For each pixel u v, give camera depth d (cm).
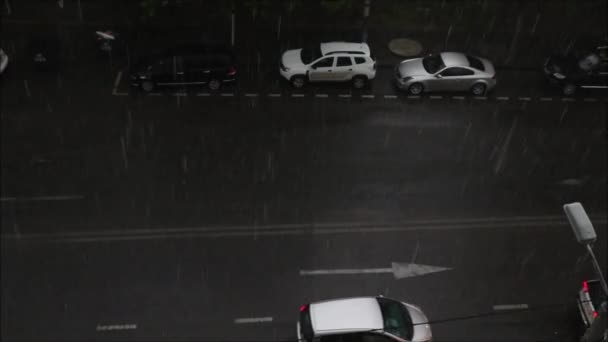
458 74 2414
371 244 1870
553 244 1897
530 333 1648
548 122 2362
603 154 2227
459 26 2794
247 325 1641
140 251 1822
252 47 2642
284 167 2119
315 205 1986
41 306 1669
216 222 1917
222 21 2762
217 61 2389
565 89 2467
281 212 1958
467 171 2134
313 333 1479
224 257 1814
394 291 1742
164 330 1620
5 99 2327
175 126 2264
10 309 1659
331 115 2353
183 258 1806
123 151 2147
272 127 2283
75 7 2770
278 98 2420
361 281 1766
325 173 2103
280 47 2650
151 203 1969
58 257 1797
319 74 2427
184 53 2384
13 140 2162
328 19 2795
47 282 1728
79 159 2109
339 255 1834
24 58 2506
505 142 2262
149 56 2412
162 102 2372
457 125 2331
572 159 2202
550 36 2762
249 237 1877
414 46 2681
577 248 1888
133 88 2419
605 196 2058
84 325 1627
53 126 2230
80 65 2505
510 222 1959
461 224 1945
